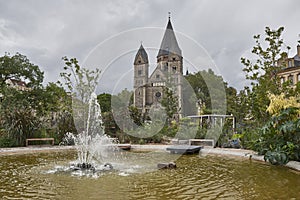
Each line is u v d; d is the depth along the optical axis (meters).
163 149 8.38
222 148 8.37
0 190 3.13
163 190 3.14
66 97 15.50
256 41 9.41
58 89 16.62
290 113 5.32
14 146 8.77
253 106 8.80
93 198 2.79
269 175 4.04
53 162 5.57
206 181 3.65
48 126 10.73
